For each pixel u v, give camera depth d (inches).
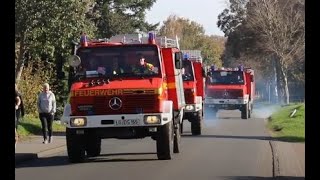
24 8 944.3
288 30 2488.9
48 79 1180.5
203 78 1146.7
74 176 534.6
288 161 631.8
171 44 719.7
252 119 1646.2
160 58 639.8
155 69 634.8
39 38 988.6
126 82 622.2
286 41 2482.8
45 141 851.4
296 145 816.9
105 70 635.5
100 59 641.6
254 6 2551.7
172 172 551.5
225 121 1521.9
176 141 706.2
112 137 619.8
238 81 1665.8
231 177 520.1
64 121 623.8
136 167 591.5
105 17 2266.2
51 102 850.1
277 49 2488.9
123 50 642.2
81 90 616.1
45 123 852.0
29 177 533.6
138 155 711.1
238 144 843.4
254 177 520.4
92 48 644.7
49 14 957.2
